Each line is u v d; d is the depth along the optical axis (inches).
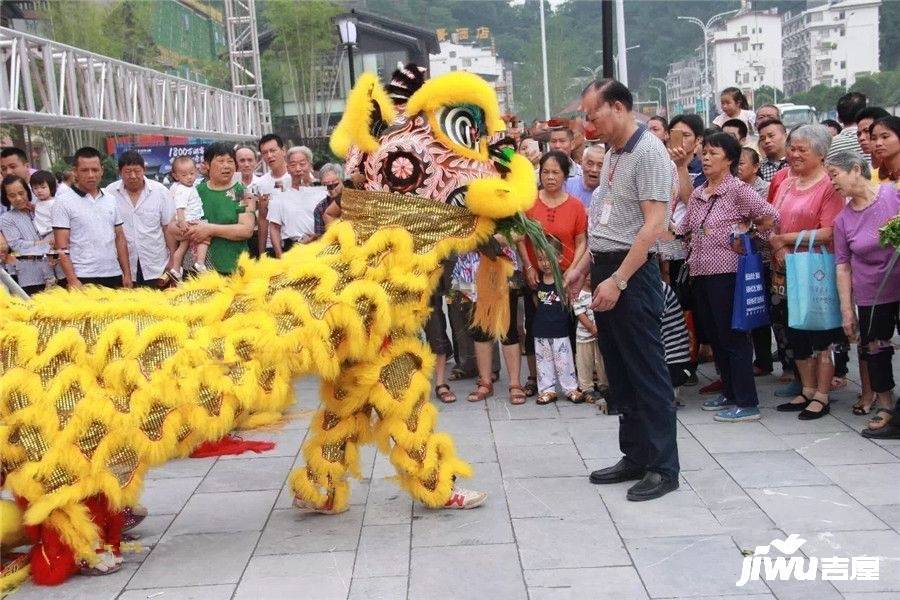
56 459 145.4
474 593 146.5
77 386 147.5
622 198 180.5
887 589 141.9
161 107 422.3
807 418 231.5
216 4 1104.2
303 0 1222.9
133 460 151.3
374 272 162.6
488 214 167.5
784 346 267.3
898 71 2527.1
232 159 280.2
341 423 175.5
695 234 230.1
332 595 148.0
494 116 168.4
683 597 142.3
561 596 144.3
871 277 213.6
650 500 181.8
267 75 1283.2
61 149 733.3
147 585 153.9
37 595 151.2
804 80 3553.2
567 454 214.2
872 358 217.5
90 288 161.9
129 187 278.2
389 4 2726.4
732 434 222.8
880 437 213.0
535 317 261.1
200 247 277.9
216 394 151.1
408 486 177.8
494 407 260.2
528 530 170.2
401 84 172.6
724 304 228.7
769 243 232.4
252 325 155.4
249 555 164.9
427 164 165.6
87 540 153.0
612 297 176.4
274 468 213.2
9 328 148.3
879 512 170.6
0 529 150.9
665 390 183.6
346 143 171.6
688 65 2773.1
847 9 3304.6
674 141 256.4
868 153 253.1
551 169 254.2
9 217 298.7
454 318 292.2
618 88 177.3
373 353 165.3
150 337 150.0
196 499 194.5
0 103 279.9
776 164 306.7
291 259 166.1
